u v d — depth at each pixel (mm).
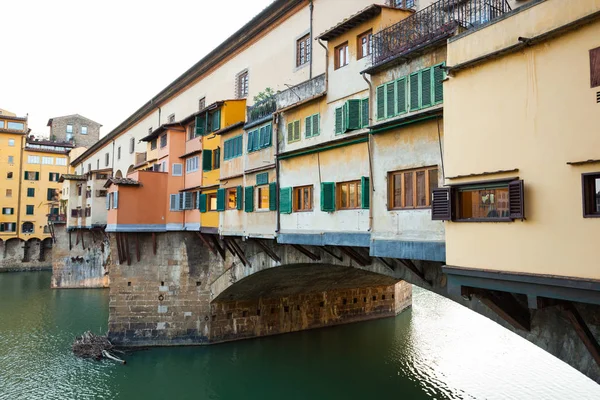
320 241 13531
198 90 28000
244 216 18359
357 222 12273
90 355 22594
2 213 59156
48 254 61438
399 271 12469
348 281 27219
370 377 20594
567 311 7922
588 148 6758
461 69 8688
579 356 8445
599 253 6598
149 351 23016
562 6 7141
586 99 6824
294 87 15562
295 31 19016
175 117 31172
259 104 17812
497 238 7949
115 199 23344
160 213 24188
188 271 23891
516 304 9375
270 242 18469
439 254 9617
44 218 61406
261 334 25922
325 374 20969
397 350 24297
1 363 22156
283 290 25500
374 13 11859
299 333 27109
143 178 23953
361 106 12266
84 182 44844
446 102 8992
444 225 9586
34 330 28328
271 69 20547
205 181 21984
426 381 19984
